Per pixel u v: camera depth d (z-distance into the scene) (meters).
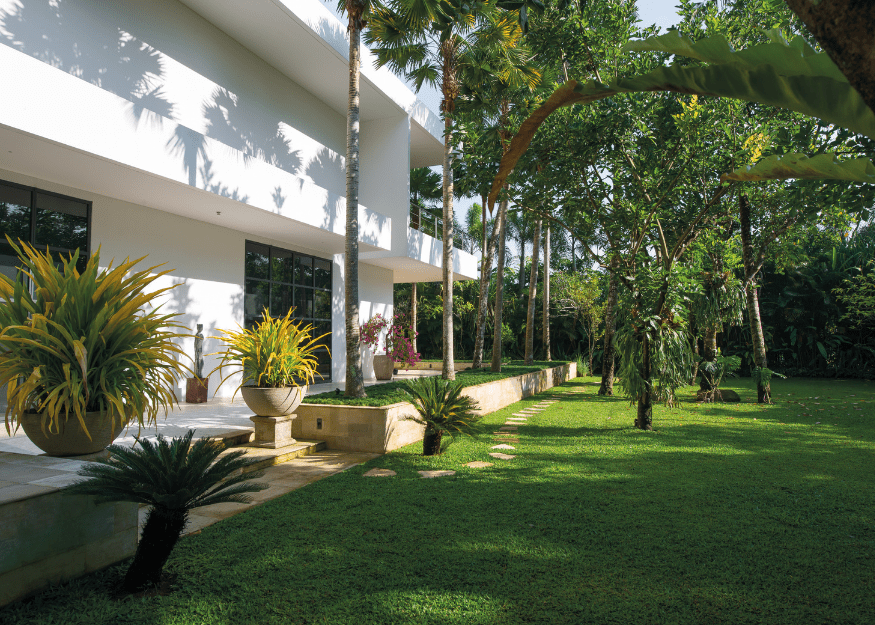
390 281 18.67
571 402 13.20
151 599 2.88
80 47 8.34
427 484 5.32
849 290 22.00
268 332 6.61
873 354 21.67
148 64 9.52
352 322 8.28
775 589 3.09
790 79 1.21
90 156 6.70
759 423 9.73
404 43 11.16
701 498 4.87
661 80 1.35
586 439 8.02
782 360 23.84
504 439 7.98
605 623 2.69
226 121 11.30
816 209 5.20
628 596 2.98
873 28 0.98
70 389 3.40
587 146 8.64
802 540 3.86
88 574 3.14
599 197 9.58
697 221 8.38
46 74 6.01
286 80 13.23
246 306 11.84
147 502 2.95
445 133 10.42
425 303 28.22
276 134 12.83
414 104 15.93
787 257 15.55
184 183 7.89
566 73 9.31
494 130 9.08
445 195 11.59
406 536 3.87
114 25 8.90
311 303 14.21
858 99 1.17
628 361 9.10
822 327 22.80
